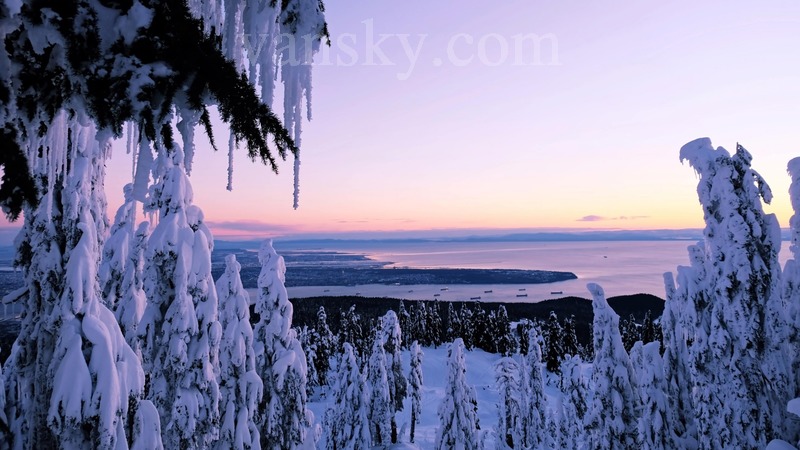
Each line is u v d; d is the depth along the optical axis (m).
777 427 14.19
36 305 8.77
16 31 2.73
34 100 2.84
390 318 42.91
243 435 15.07
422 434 49.88
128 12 2.84
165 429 12.48
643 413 17.98
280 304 18.61
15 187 2.85
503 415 38.50
